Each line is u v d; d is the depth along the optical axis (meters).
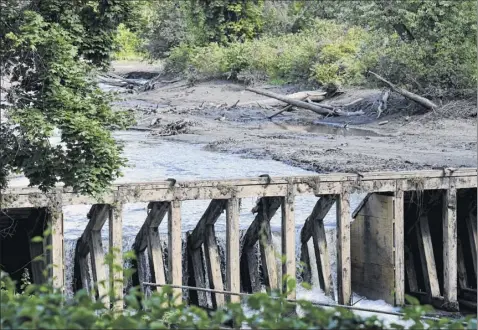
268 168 104.62
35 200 57.44
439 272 75.69
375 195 69.31
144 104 178.50
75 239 65.19
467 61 140.88
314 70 177.00
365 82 153.00
